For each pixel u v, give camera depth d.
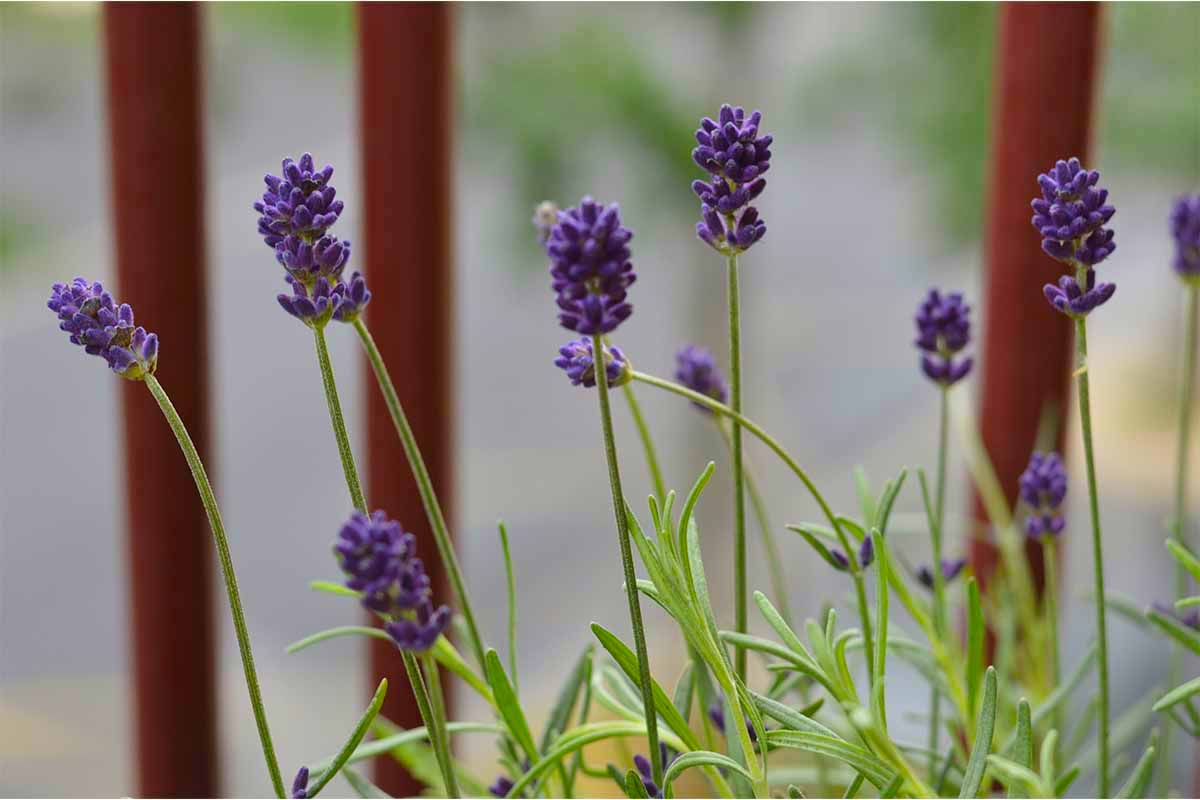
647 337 7.32
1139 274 6.04
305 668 6.06
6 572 6.99
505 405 7.95
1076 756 1.22
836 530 1.03
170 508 1.26
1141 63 4.55
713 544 5.42
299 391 7.78
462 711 1.34
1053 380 1.21
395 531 0.93
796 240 7.83
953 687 1.08
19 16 6.23
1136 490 5.48
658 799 0.98
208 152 1.26
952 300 1.09
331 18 5.45
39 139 7.02
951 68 4.95
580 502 7.16
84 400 7.73
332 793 1.59
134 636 1.28
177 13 1.23
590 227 0.94
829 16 5.29
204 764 1.30
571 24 5.20
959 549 1.25
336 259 0.97
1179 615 1.11
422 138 1.23
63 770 5.27
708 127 0.99
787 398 7.54
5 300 7.40
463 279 7.41
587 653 1.07
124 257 1.25
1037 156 1.19
